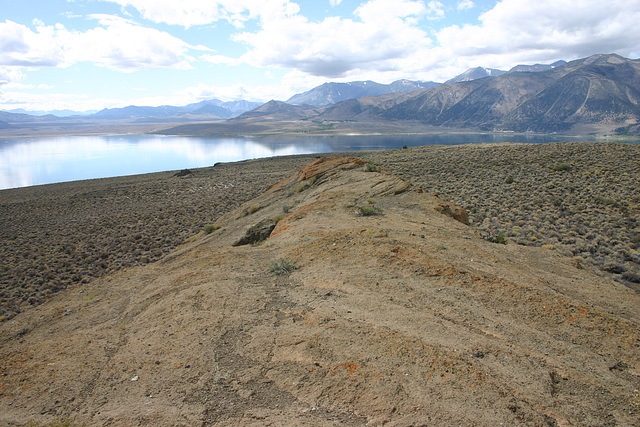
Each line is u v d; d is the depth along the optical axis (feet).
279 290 24.43
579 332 18.01
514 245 40.96
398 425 11.67
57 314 27.86
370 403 12.73
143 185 184.96
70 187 201.36
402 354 15.56
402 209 47.67
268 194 75.92
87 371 17.12
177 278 30.04
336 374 14.43
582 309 20.75
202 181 181.57
